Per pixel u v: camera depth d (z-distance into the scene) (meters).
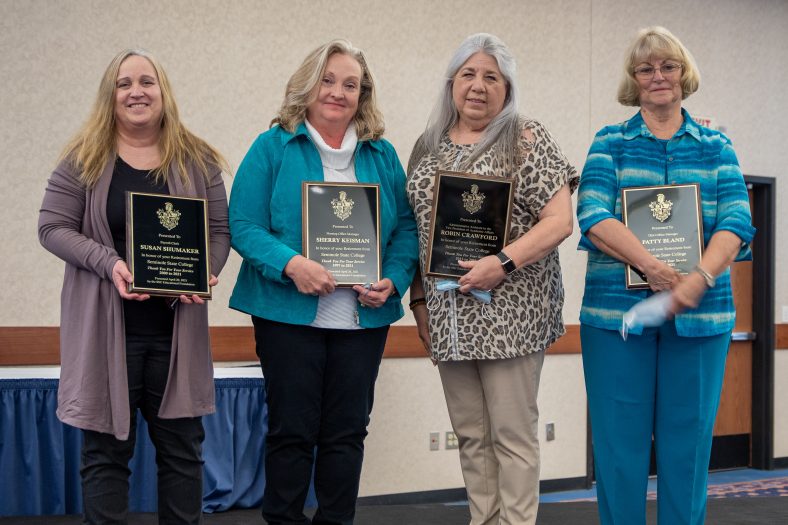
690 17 6.05
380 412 5.04
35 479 3.85
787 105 6.44
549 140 2.66
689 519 2.64
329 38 4.96
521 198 2.65
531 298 2.64
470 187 2.59
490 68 2.66
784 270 6.45
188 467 2.49
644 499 2.69
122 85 2.44
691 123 2.68
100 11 4.46
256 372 4.23
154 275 2.35
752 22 6.30
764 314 6.37
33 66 4.36
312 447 2.70
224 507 4.09
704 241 2.61
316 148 2.72
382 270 2.70
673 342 2.59
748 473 6.23
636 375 2.63
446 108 2.78
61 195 2.42
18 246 4.36
